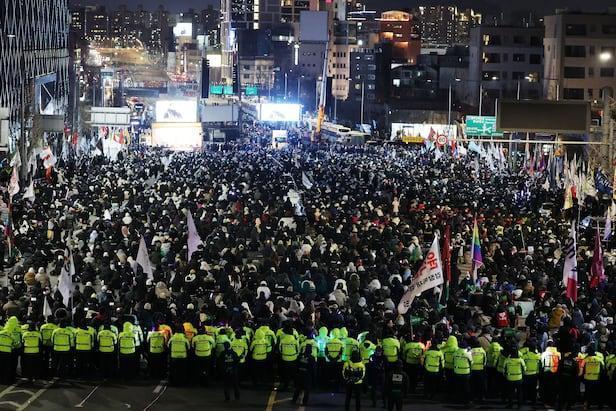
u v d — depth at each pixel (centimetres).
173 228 5362
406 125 14500
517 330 3644
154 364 3391
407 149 12950
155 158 10119
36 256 4666
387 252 4928
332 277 4303
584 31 16388
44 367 3378
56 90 13925
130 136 13688
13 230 5441
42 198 6550
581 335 3409
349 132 16262
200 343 3291
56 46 14438
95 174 8456
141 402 3123
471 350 3194
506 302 3916
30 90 11069
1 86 10462
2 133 7319
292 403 3144
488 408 3144
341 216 5925
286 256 4762
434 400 3212
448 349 3195
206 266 4481
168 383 3359
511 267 4606
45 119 8950
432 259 3597
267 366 3388
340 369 3272
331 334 3300
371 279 4278
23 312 3572
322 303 3697
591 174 7281
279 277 4291
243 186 7400
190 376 3353
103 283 4253
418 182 8488
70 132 11612
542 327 3484
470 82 19125
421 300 3928
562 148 9619
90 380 3375
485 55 18450
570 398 3109
